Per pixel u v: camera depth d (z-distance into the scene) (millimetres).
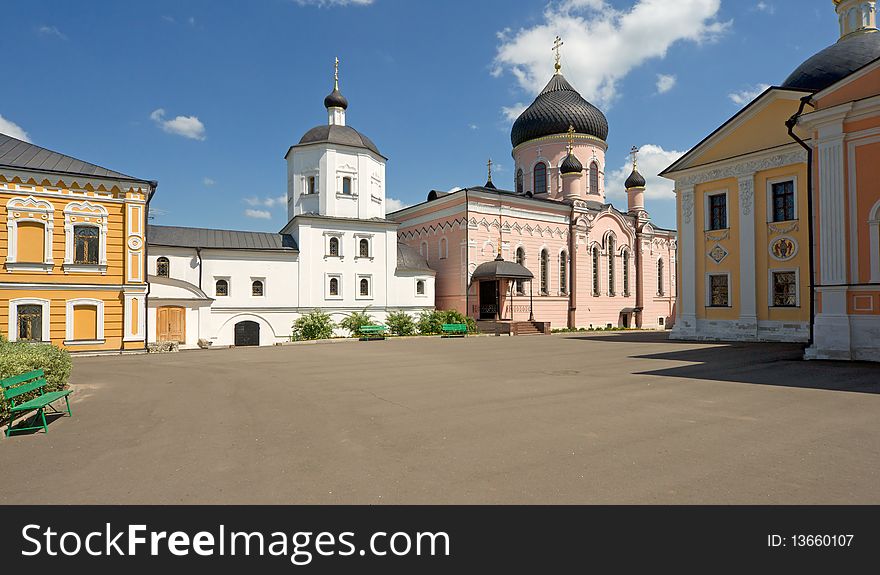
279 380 13078
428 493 5129
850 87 16484
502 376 13258
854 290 15742
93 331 22078
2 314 20406
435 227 39406
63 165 22062
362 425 7996
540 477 5508
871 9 25328
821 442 6727
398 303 35250
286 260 31984
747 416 8281
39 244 21250
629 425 7734
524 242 38719
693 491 5086
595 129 45688
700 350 20219
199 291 27031
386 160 37281
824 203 16516
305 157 34625
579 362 16406
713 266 26562
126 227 22781
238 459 6344
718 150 26609
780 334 23938
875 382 11594
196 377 13883
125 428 8086
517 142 47281
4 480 5688
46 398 8320
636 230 46188
